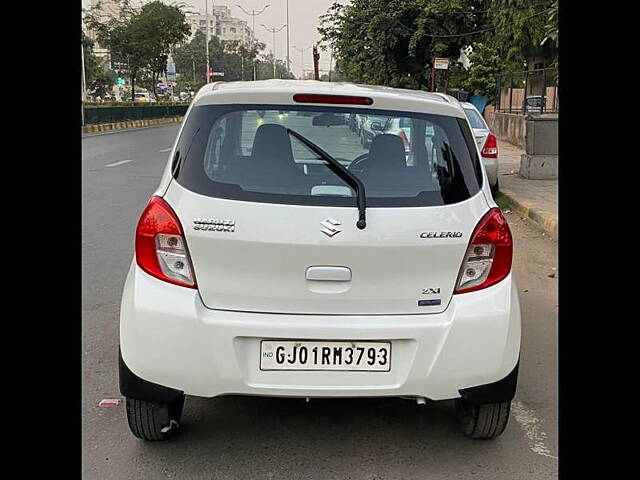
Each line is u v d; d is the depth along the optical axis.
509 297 3.11
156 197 3.08
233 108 3.18
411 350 3.00
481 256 3.09
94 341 4.80
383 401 3.89
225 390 2.97
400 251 2.98
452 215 3.07
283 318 2.96
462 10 27.83
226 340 2.93
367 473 3.19
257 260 2.95
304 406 3.82
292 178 3.07
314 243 2.94
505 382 3.13
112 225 9.01
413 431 3.57
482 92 27.50
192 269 2.98
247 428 3.57
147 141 24.88
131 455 3.31
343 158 3.15
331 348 2.97
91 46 48.88
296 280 2.97
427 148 3.23
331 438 3.49
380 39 29.36
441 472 3.21
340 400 3.89
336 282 2.98
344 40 31.31
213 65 82.06
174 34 45.66
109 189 12.36
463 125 3.32
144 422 3.24
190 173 3.07
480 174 3.26
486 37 27.33
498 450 3.41
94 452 3.32
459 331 3.00
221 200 3.00
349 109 3.20
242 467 3.22
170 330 2.94
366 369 2.99
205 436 3.49
